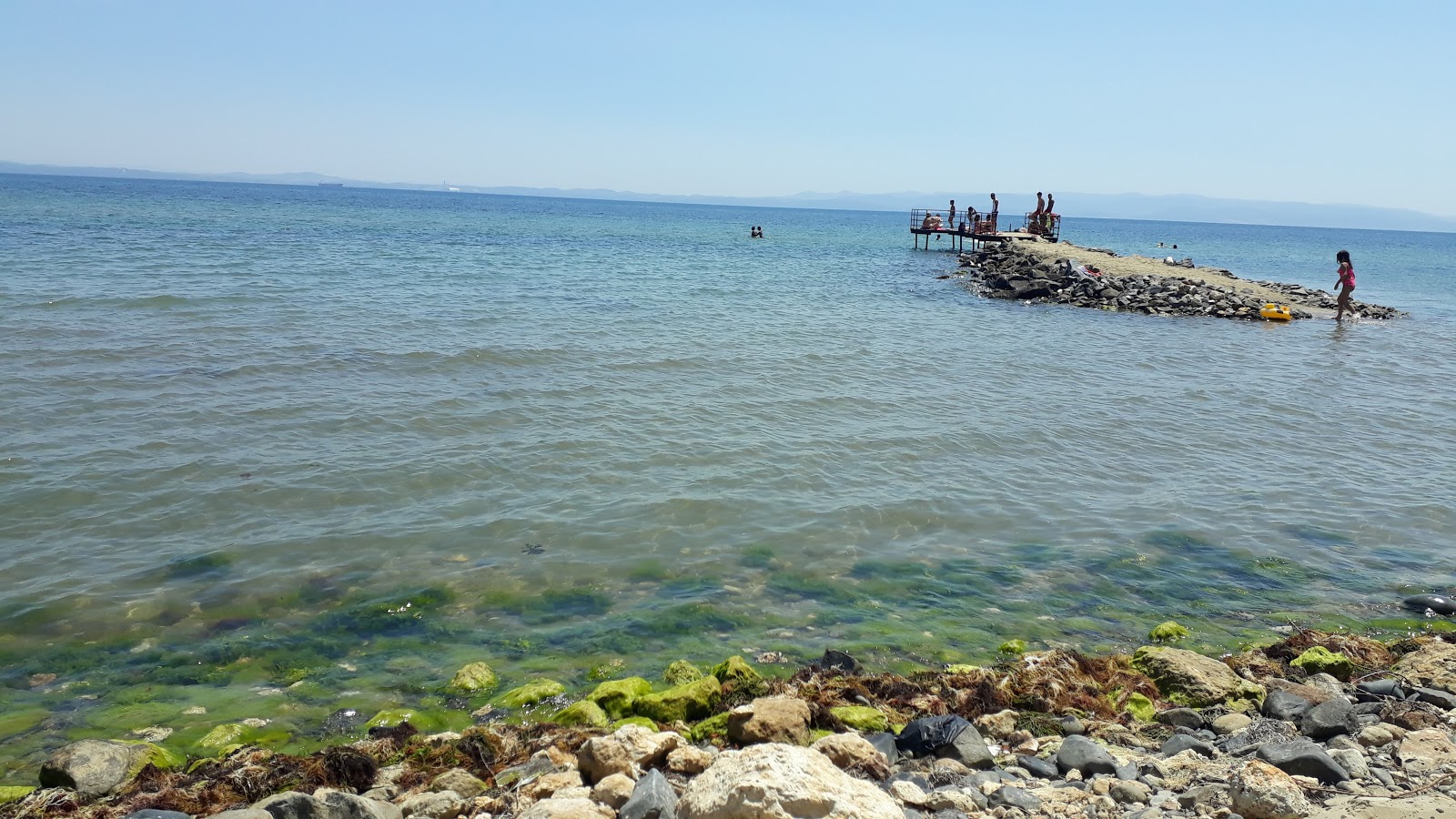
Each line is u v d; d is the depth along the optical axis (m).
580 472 12.59
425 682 7.64
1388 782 5.88
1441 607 9.71
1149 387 19.92
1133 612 9.49
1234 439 16.02
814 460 13.59
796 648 8.42
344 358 18.34
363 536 10.34
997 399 17.91
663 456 13.43
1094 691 7.72
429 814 5.51
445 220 94.00
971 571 10.26
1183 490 13.23
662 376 18.39
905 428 15.53
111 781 5.98
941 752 6.49
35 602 8.59
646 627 8.69
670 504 11.64
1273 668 8.23
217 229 56.28
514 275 36.75
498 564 9.83
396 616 8.71
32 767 6.30
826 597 9.48
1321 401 19.22
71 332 19.17
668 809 4.97
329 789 5.51
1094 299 35.69
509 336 21.61
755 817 4.38
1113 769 6.27
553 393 16.56
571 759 6.24
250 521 10.59
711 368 19.38
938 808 5.49
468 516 11.01
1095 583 10.11
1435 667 8.07
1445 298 47.53
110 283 26.58
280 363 17.59
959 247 67.12
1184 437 15.96
